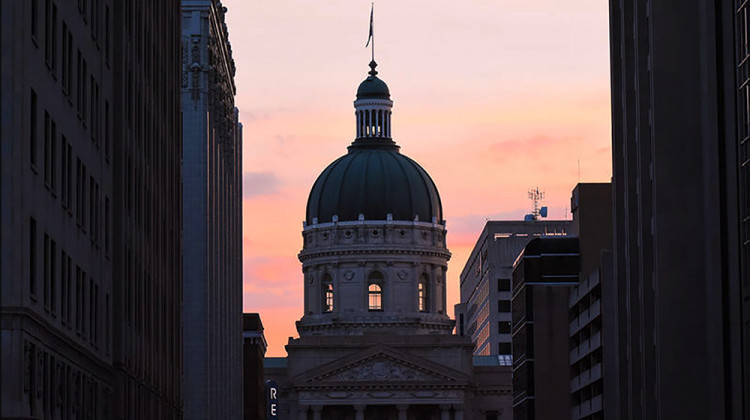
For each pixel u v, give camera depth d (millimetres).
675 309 100750
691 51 101688
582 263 186250
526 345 186500
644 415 108625
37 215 63625
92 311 80188
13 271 59469
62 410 69125
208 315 152000
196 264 149250
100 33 83500
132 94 95688
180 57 129500
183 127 150000
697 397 100438
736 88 90750
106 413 84812
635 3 110562
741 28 88625
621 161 120750
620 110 121000
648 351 108625
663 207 101250
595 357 164875
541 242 186000
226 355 184125
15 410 58438
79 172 76125
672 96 101625
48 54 66500
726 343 97000
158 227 111250
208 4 150625
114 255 89875
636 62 110438
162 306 113688
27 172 61000
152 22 108500
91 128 80188
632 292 114938
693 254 100938
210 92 153875
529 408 184750
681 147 101375
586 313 168625
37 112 63688
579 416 178875
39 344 62688
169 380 117938
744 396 89875
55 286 68000
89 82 79125
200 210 149625
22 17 60375
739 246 90750
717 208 97750
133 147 95625
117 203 90250
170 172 121000
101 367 82500
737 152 90812
